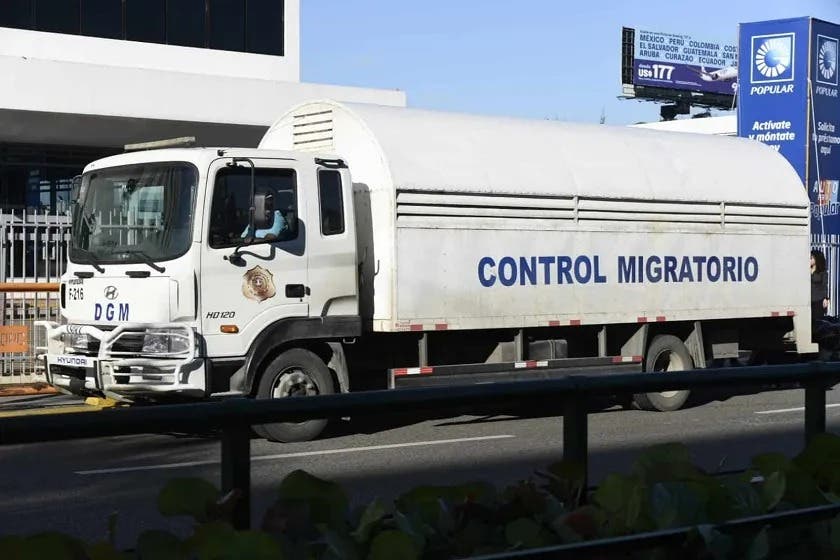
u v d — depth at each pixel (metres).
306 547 2.87
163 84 25.69
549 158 12.55
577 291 12.60
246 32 30.25
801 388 3.87
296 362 10.88
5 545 2.53
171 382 10.20
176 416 2.58
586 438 3.34
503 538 3.19
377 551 2.84
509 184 12.03
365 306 11.46
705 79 70.12
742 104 24.67
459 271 11.67
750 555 3.15
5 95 23.94
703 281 13.77
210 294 10.36
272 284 10.67
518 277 12.10
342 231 11.11
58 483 6.75
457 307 11.65
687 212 13.61
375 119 11.60
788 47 24.14
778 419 11.38
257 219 10.44
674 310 13.48
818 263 16.25
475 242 11.79
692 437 9.76
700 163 13.93
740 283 14.13
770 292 14.47
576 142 12.98
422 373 11.56
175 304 10.27
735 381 3.53
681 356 13.70
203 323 10.33
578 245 12.62
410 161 11.45
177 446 4.66
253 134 27.89
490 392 3.05
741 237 14.16
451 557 3.05
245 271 10.52
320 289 10.95
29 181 27.12
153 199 10.58
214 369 10.36
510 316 12.05
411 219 11.36
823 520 3.37
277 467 8.80
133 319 10.50
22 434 2.33
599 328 13.02
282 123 12.38
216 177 10.41
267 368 10.73
